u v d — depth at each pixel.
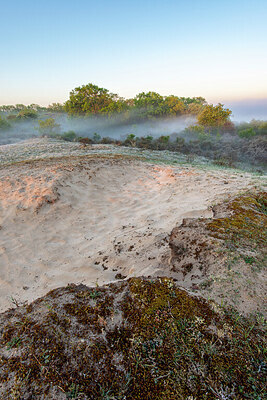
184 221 3.62
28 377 1.33
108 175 8.34
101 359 1.42
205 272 2.41
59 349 1.47
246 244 2.71
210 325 1.63
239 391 1.23
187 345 1.48
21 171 8.24
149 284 2.03
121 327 1.64
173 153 16.72
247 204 4.27
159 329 1.59
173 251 3.00
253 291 1.98
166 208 5.31
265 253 2.53
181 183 7.21
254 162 16.86
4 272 3.87
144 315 1.71
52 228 5.16
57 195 6.24
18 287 3.53
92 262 3.81
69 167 8.25
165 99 46.94
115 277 3.33
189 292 2.00
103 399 1.21
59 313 1.77
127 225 4.90
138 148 17.06
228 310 1.79
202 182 7.12
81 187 7.08
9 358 1.45
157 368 1.36
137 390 1.26
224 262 2.42
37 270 3.87
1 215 5.57
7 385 1.30
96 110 40.78
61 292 2.07
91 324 1.66
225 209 4.10
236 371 1.33
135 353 1.44
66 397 1.23
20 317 1.78
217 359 1.40
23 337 1.58
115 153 13.37
